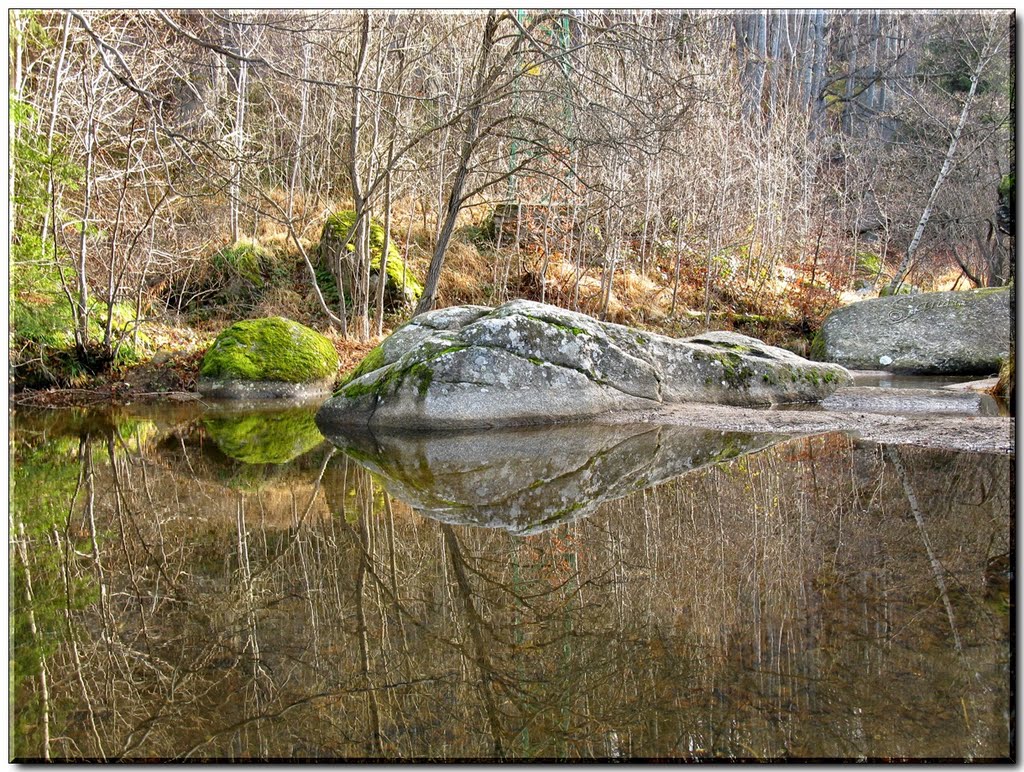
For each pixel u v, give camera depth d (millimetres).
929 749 1785
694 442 5816
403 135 12820
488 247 15359
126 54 10523
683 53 15203
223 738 1946
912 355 12031
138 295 10102
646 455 5367
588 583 2887
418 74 15070
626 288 15219
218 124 11484
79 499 4453
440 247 11086
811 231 19656
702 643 2332
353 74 10875
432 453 5691
